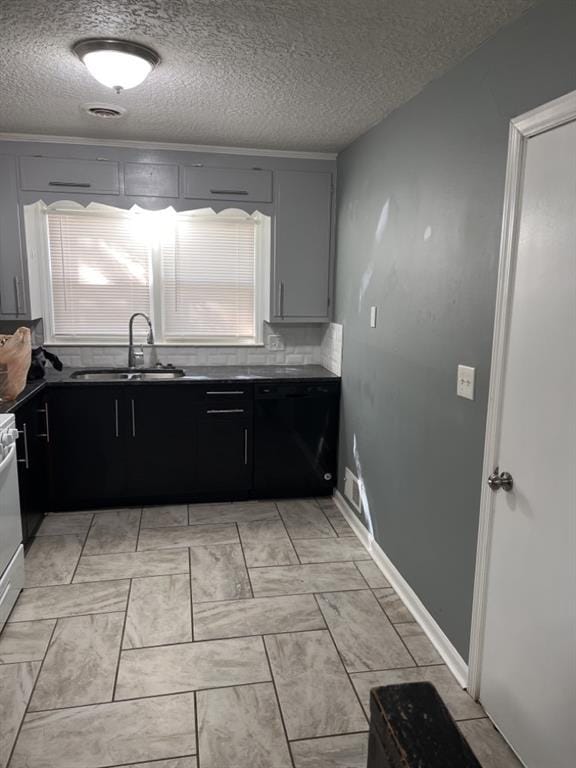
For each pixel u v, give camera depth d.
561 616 1.59
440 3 1.69
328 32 1.92
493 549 1.92
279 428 3.79
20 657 2.21
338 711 1.97
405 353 2.65
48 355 3.70
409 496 2.63
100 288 4.00
